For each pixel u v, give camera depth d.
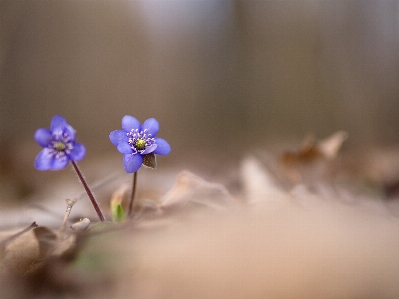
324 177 0.42
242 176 0.43
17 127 0.87
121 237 0.22
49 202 0.42
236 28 0.97
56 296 0.21
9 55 0.84
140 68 1.05
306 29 0.85
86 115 1.00
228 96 0.98
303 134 0.83
